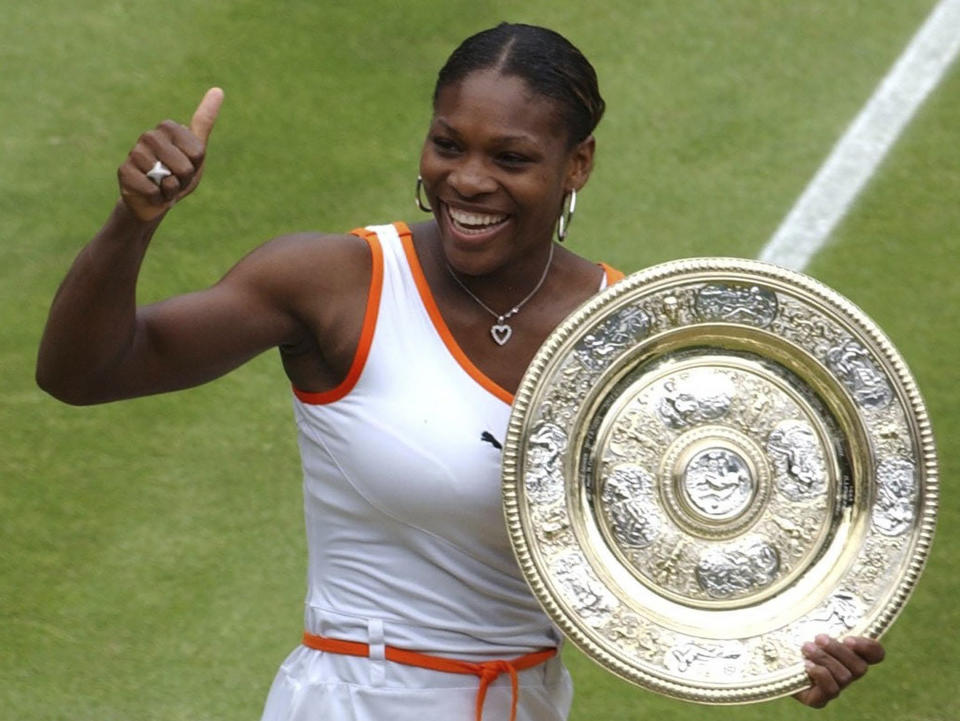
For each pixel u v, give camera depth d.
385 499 11.10
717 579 11.39
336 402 11.14
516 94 10.59
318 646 11.71
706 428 11.45
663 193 24.55
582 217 24.16
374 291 11.05
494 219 10.80
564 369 11.01
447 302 11.17
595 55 26.73
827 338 11.29
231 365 11.09
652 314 11.16
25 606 19.20
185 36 27.03
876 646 10.91
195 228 23.83
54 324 10.20
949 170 24.91
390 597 11.41
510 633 11.64
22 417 21.45
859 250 23.67
